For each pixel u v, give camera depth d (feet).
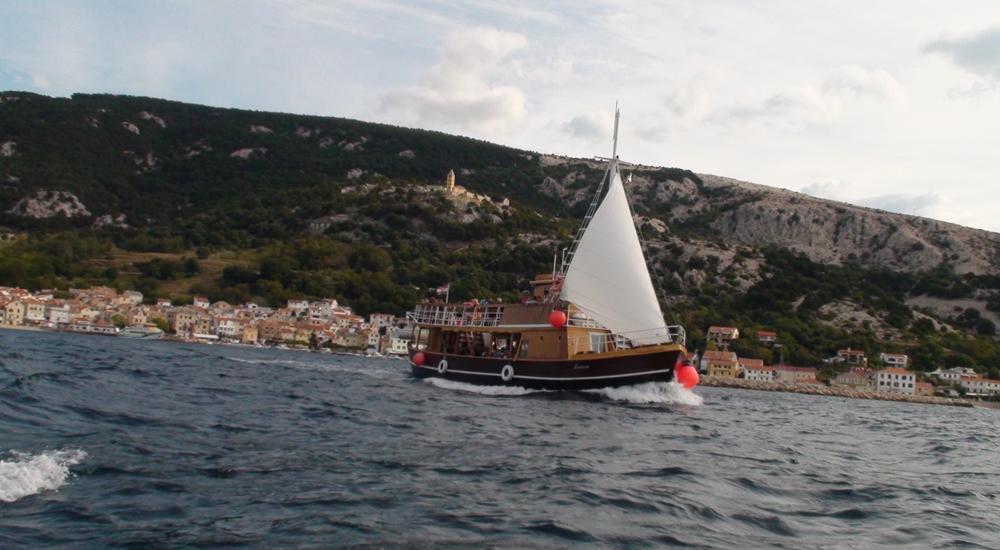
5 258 595.47
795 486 64.39
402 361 474.08
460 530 43.32
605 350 148.87
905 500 61.46
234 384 136.77
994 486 74.02
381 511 46.26
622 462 70.23
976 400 506.48
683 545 43.52
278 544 39.01
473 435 82.69
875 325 619.67
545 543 41.83
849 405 322.34
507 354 158.40
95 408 84.58
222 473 54.24
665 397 137.08
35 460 53.42
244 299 647.15
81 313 524.93
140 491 47.80
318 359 353.31
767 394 391.04
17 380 107.76
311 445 68.64
